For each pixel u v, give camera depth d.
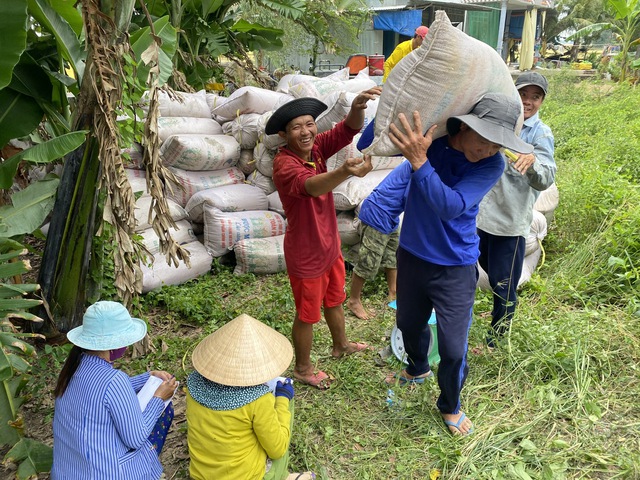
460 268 2.74
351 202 4.75
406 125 2.29
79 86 3.44
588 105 11.57
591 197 5.25
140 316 3.71
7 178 2.99
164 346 3.84
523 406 3.06
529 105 3.27
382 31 16.77
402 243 2.84
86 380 2.15
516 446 2.79
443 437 2.87
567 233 5.21
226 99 5.74
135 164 5.10
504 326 3.54
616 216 4.63
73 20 3.45
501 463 2.68
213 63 7.68
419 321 3.00
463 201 2.39
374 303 4.47
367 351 3.74
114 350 2.32
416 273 2.81
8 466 2.85
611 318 3.72
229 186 5.26
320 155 3.18
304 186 2.74
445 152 2.59
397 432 2.95
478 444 2.79
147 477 2.30
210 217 5.00
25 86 3.29
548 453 2.71
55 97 3.52
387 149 2.43
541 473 2.61
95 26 2.98
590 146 7.59
